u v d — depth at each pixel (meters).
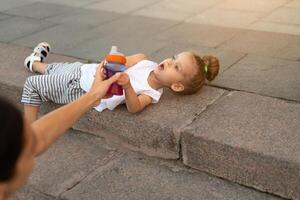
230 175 2.57
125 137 2.91
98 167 2.79
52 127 1.52
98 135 3.06
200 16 4.70
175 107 2.88
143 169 2.74
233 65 3.45
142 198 2.50
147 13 4.89
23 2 5.52
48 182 2.67
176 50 3.81
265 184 2.46
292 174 2.33
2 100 1.03
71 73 3.02
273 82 3.16
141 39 4.12
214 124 2.66
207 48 3.82
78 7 5.25
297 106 2.81
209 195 2.49
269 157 2.37
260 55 3.63
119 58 2.48
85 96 1.72
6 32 4.45
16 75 3.41
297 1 5.04
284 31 4.14
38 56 3.47
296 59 3.52
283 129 2.56
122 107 2.92
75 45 4.03
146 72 2.94
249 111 2.77
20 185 1.10
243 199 2.45
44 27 4.57
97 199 2.51
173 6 5.11
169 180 2.63
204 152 2.60
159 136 2.75
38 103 3.07
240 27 4.30
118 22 4.64
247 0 5.17
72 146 3.00
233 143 2.48
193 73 2.87
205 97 2.98
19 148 1.03
